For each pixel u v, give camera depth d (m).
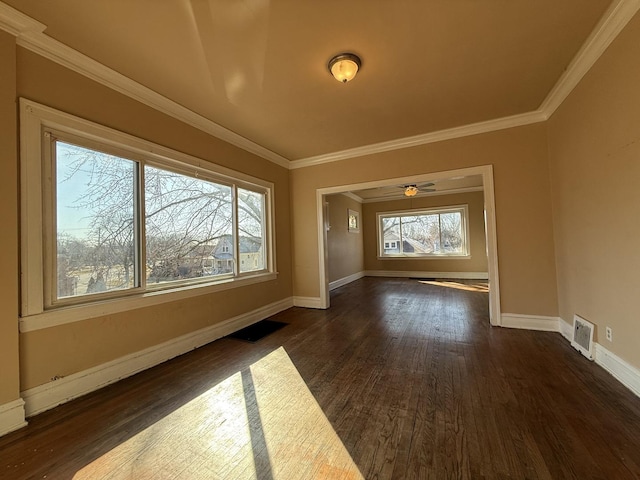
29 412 1.79
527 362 2.43
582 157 2.41
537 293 3.27
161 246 2.79
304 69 2.30
